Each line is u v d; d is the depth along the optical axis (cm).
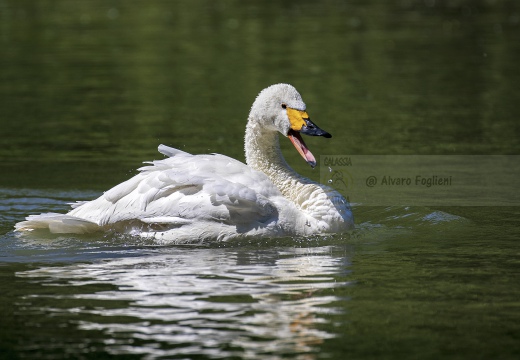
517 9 3988
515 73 2705
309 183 1317
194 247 1206
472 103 2331
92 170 1700
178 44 3256
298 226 1244
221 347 848
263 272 1084
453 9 4034
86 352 840
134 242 1234
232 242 1220
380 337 877
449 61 2906
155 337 874
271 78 2644
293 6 4181
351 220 1297
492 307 960
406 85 2566
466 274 1078
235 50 3120
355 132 2039
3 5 4228
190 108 2292
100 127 2098
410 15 3875
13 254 1168
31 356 834
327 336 879
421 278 1062
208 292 1002
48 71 2789
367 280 1054
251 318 923
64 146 1912
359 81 2619
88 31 3528
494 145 1900
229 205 1220
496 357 833
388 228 1323
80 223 1237
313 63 2884
